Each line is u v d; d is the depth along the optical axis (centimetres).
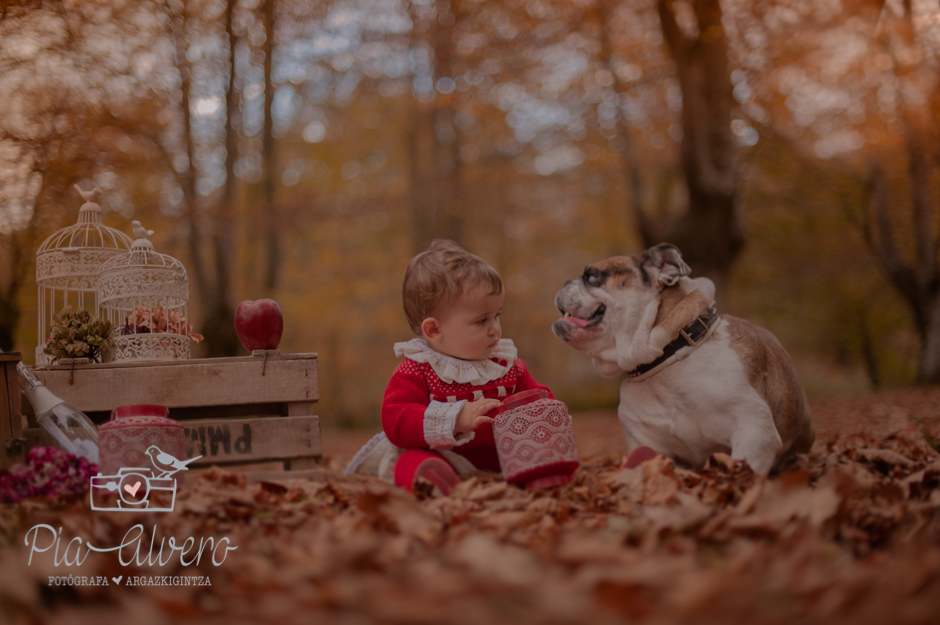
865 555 168
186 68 1149
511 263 2367
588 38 1345
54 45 828
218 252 1299
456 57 1473
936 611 123
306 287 2034
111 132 995
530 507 225
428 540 183
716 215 1155
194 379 301
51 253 350
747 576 142
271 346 311
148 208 1159
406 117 1736
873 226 1602
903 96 1231
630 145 1420
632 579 137
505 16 1358
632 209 1451
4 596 148
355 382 2247
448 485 261
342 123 1819
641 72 1378
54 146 841
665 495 232
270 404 320
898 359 1798
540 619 123
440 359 303
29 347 1005
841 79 1236
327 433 1450
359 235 2162
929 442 377
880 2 1079
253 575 161
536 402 270
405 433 288
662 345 296
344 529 196
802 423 326
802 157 1534
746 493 222
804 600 132
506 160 1642
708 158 1168
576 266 2528
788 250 1802
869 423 568
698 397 290
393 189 1858
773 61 1145
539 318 2381
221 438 295
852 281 1777
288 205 1426
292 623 128
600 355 318
